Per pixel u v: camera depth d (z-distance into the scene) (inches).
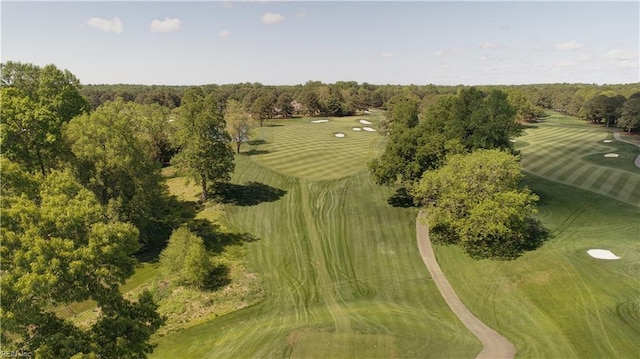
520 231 1412.4
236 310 1114.7
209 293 1198.3
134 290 1213.7
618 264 1203.9
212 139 1911.9
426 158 1774.1
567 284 1110.4
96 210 742.5
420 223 1688.0
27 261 587.5
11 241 595.5
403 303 1130.0
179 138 1918.1
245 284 1248.8
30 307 589.6
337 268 1357.0
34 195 797.2
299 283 1264.8
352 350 871.1
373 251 1465.3
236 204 1915.6
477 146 1834.4
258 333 971.3
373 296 1179.9
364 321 1008.9
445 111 2242.9
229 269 1341.0
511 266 1263.5
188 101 1942.7
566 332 912.9
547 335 911.0
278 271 1337.4
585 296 1046.4
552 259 1263.5
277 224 1702.8
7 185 770.8
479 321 1013.8
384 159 1855.3
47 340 604.7
